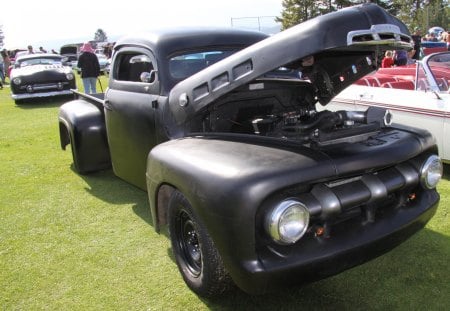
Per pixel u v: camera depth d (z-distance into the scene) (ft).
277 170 7.12
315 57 9.02
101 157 16.01
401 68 21.29
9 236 12.25
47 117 32.37
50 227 12.77
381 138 8.84
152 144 11.35
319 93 11.02
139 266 10.39
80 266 10.50
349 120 9.21
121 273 10.12
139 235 12.03
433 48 29.25
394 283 9.27
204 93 9.27
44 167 19.01
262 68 8.09
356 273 9.69
